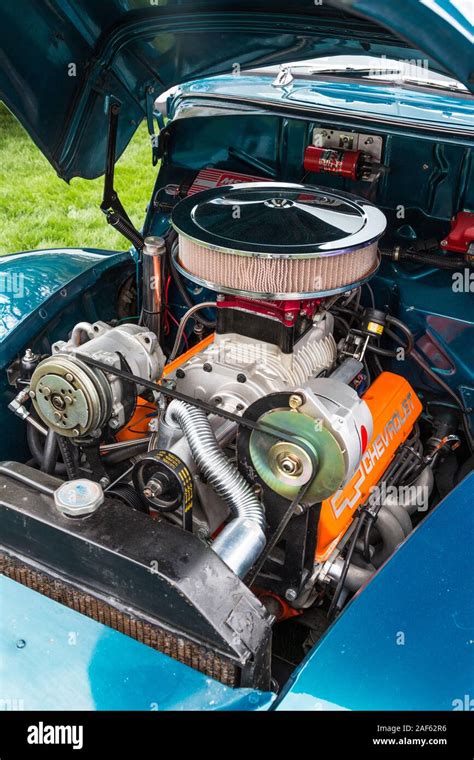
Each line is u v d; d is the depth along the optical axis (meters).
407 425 2.45
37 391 1.93
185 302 2.78
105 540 1.56
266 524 1.84
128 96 2.51
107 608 1.60
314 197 2.23
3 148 7.91
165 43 2.31
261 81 2.87
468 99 2.71
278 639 2.33
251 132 2.64
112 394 1.92
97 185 7.03
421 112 2.52
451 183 2.41
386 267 2.52
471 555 1.79
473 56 1.64
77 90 2.39
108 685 1.49
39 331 2.52
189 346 2.87
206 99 2.62
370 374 2.65
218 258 1.93
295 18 2.05
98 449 2.06
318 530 1.96
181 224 2.02
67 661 1.53
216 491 1.82
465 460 2.73
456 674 1.54
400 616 1.63
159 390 1.82
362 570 2.17
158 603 1.53
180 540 1.57
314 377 2.21
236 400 2.00
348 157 2.43
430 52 1.66
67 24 2.19
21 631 1.58
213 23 2.16
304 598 2.05
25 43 2.15
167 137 2.76
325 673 1.51
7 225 6.22
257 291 1.92
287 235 1.95
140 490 1.87
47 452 2.27
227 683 1.49
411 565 1.75
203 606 1.47
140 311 2.87
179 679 1.49
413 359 2.58
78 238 6.06
